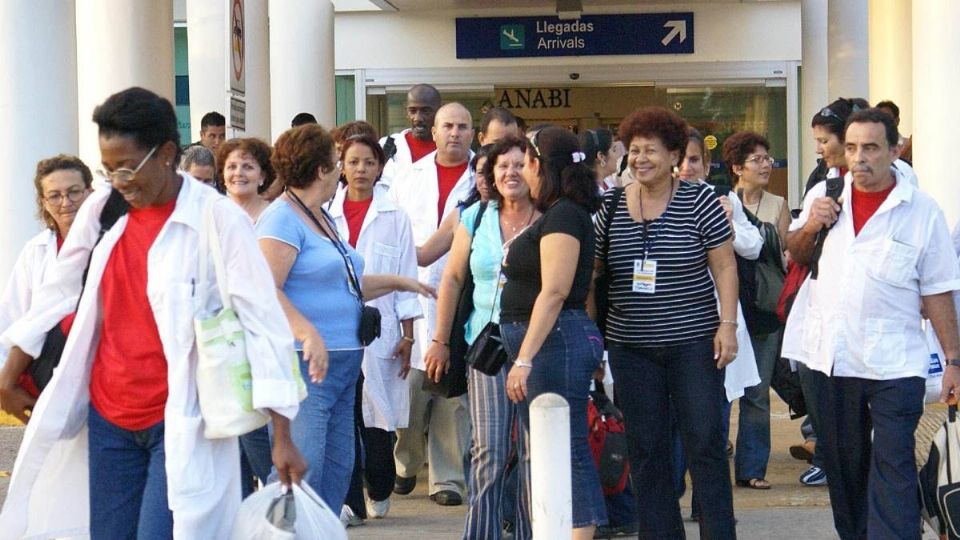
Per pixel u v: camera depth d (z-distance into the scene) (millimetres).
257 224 7129
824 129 8945
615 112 22547
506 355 7445
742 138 10375
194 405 5543
